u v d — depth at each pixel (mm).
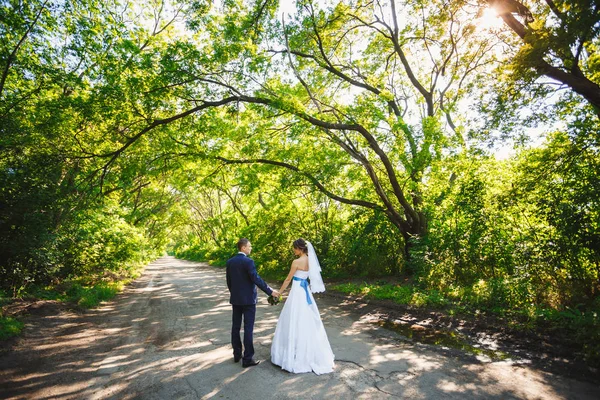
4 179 9289
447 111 13078
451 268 9719
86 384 4098
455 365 4504
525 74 6969
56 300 9211
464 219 10023
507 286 7387
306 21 12578
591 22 5336
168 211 35156
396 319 7391
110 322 7688
